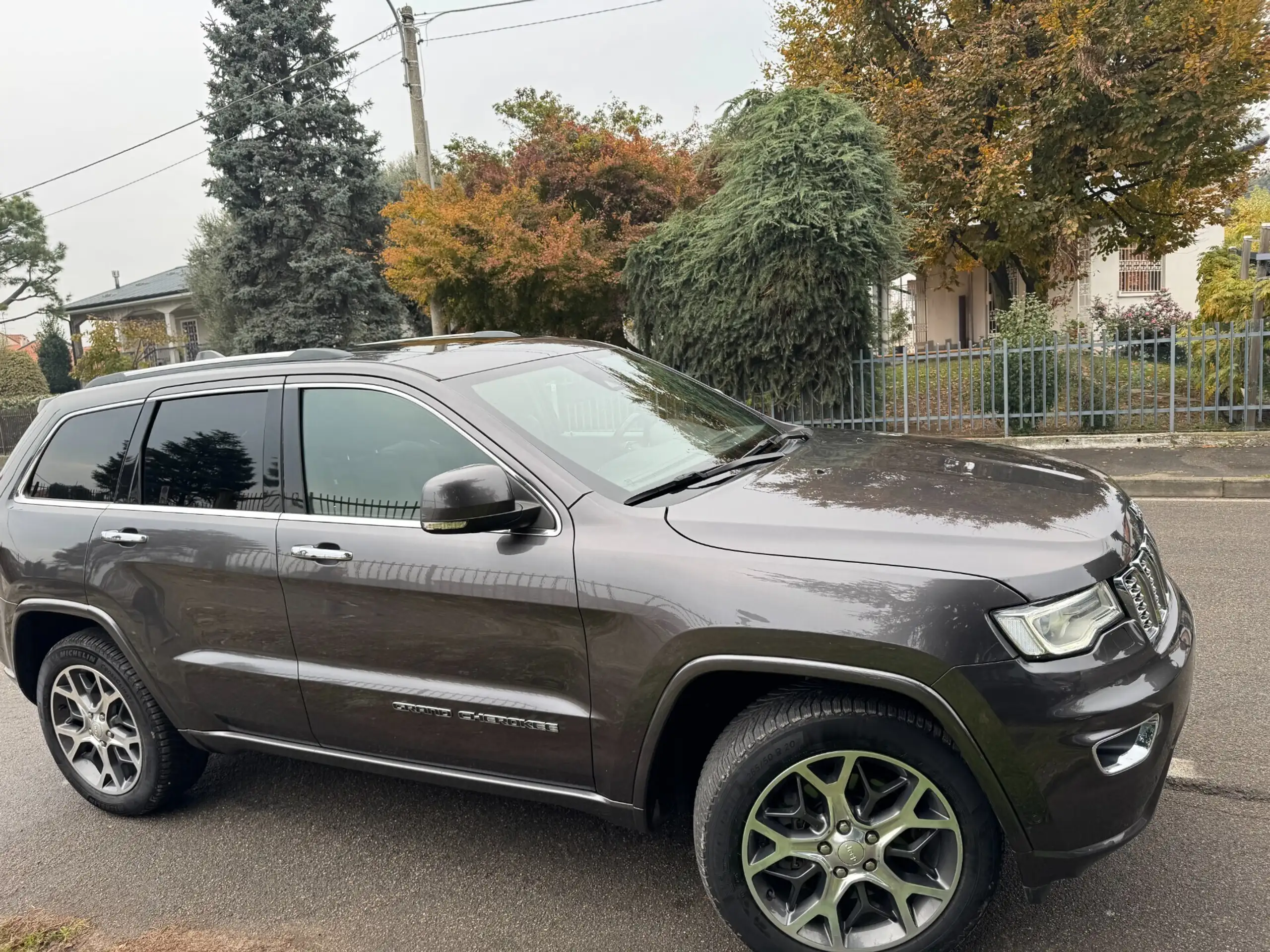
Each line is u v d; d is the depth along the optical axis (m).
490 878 3.09
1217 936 2.47
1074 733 2.16
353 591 2.92
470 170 17.41
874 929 2.41
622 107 17.83
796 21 16.98
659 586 2.45
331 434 3.10
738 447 3.32
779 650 2.29
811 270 10.45
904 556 2.29
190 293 29.75
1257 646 4.35
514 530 2.68
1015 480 2.79
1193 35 12.76
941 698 2.17
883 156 10.73
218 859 3.37
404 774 3.03
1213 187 16.00
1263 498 7.79
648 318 12.27
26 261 40.81
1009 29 13.79
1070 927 2.56
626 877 3.03
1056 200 14.31
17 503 3.79
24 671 3.87
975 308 23.53
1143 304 18.83
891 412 11.39
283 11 24.61
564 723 2.63
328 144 25.19
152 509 3.42
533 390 3.16
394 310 25.88
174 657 3.36
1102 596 2.28
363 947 2.79
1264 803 3.08
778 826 2.43
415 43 15.73
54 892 3.25
